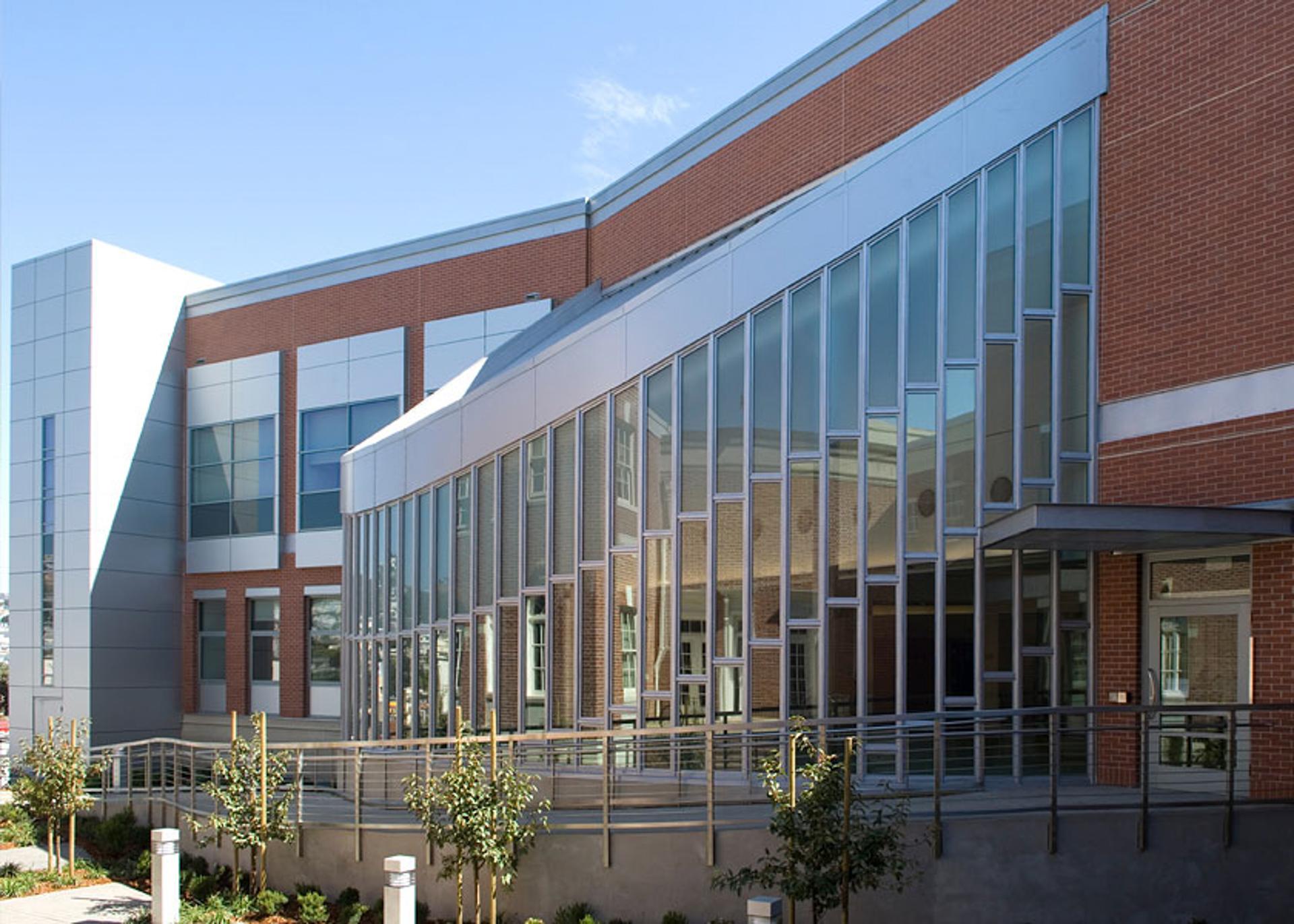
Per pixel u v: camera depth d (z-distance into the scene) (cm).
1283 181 1144
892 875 1009
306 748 1418
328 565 2650
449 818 1132
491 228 2459
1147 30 1285
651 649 1394
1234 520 1070
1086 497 1295
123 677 2809
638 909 1105
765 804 1148
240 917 1234
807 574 1311
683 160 2056
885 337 1314
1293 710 1088
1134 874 1027
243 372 2855
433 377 2500
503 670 1570
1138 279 1271
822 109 1759
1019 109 1325
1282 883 1040
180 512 2959
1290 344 1123
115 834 1655
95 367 2805
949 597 1270
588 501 1482
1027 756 1262
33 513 2916
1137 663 1262
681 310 1417
